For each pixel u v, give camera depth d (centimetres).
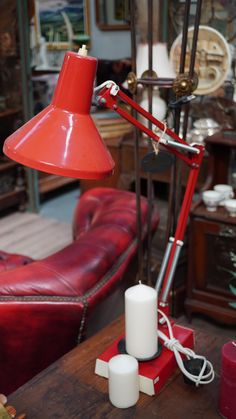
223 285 235
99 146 97
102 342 135
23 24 362
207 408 113
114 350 125
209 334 140
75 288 142
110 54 408
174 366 124
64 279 143
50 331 144
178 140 117
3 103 385
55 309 140
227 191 233
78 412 112
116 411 112
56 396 116
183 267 252
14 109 389
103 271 152
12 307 137
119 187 292
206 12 251
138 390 115
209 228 228
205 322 254
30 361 149
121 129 307
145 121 242
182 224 126
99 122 302
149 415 111
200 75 242
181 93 124
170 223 141
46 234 367
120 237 169
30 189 403
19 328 141
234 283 231
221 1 245
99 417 110
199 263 238
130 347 120
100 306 153
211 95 259
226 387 108
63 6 402
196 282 242
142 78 132
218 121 261
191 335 131
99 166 95
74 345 150
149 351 119
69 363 127
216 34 234
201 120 258
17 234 368
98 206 212
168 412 112
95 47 416
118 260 162
